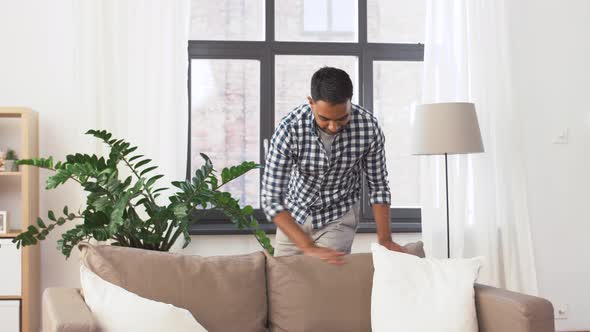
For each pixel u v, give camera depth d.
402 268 2.34
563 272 3.96
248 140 4.00
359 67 4.03
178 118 3.63
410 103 4.07
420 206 4.06
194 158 3.97
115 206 2.77
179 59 3.63
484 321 2.23
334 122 2.21
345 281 2.41
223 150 3.98
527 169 3.95
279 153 2.45
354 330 2.36
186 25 3.65
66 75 3.72
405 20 4.08
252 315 2.35
